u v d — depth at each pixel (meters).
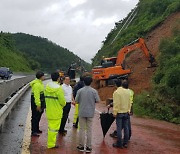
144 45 27.83
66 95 11.14
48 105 9.25
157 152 9.90
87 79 9.45
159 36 33.03
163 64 24.73
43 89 10.12
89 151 9.20
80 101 9.39
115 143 10.20
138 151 9.80
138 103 19.89
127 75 27.38
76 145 9.81
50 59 154.12
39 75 10.09
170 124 16.34
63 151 8.98
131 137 11.95
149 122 16.31
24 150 8.59
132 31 42.44
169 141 11.80
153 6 43.31
